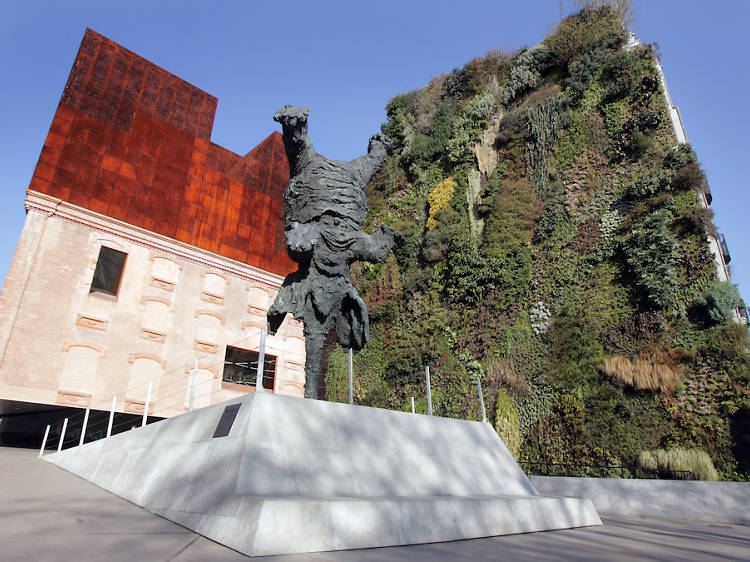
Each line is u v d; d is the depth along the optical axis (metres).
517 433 15.54
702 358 13.32
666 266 14.62
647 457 12.70
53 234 20.72
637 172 17.03
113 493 6.38
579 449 14.13
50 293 19.98
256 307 26.95
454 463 6.18
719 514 8.22
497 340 17.67
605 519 7.98
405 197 24.66
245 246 27.52
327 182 7.93
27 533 3.47
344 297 7.89
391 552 3.54
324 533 3.48
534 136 20.30
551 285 17.30
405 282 21.77
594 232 17.08
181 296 24.09
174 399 22.34
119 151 23.86
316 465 4.68
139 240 23.30
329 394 22.50
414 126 26.22
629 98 18.44
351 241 7.83
